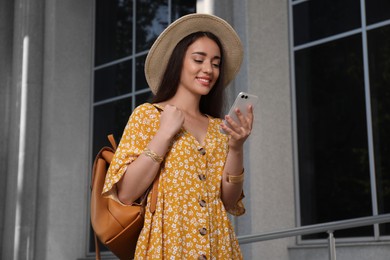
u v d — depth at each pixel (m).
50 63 9.26
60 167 9.02
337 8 6.71
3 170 9.67
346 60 6.57
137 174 2.46
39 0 9.53
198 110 2.79
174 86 2.73
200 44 2.71
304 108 6.80
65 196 8.99
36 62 9.36
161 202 2.49
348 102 6.50
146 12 9.00
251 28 6.78
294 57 6.97
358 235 6.16
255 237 5.02
